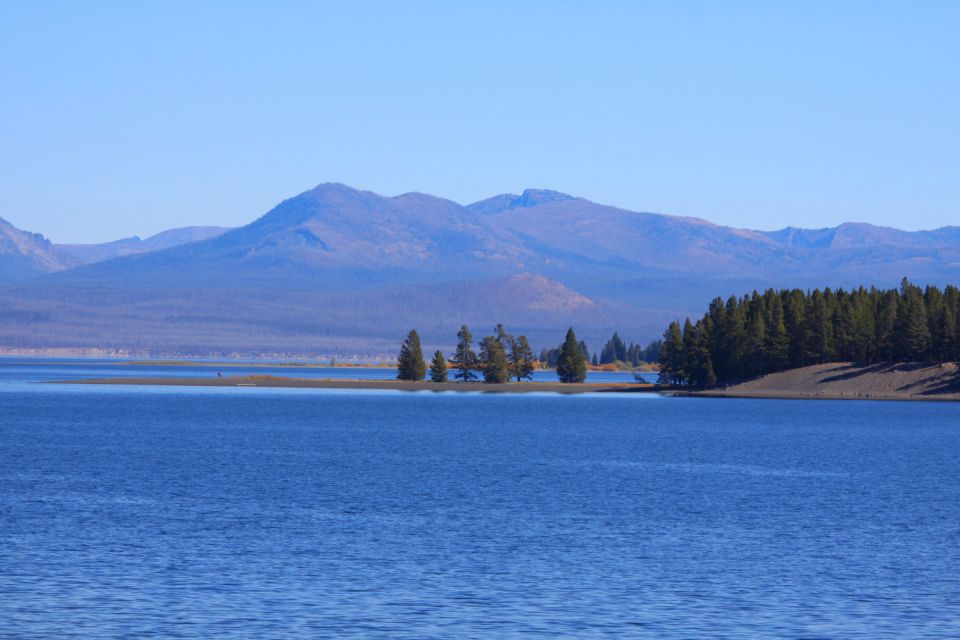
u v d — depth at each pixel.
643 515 120.94
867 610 78.69
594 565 92.56
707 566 92.62
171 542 101.06
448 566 91.69
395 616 75.94
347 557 95.00
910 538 107.50
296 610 77.19
